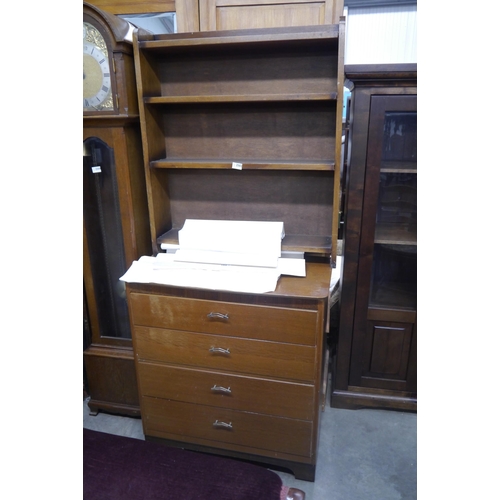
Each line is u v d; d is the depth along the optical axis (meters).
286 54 1.51
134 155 1.61
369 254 1.69
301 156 1.62
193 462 1.25
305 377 1.38
